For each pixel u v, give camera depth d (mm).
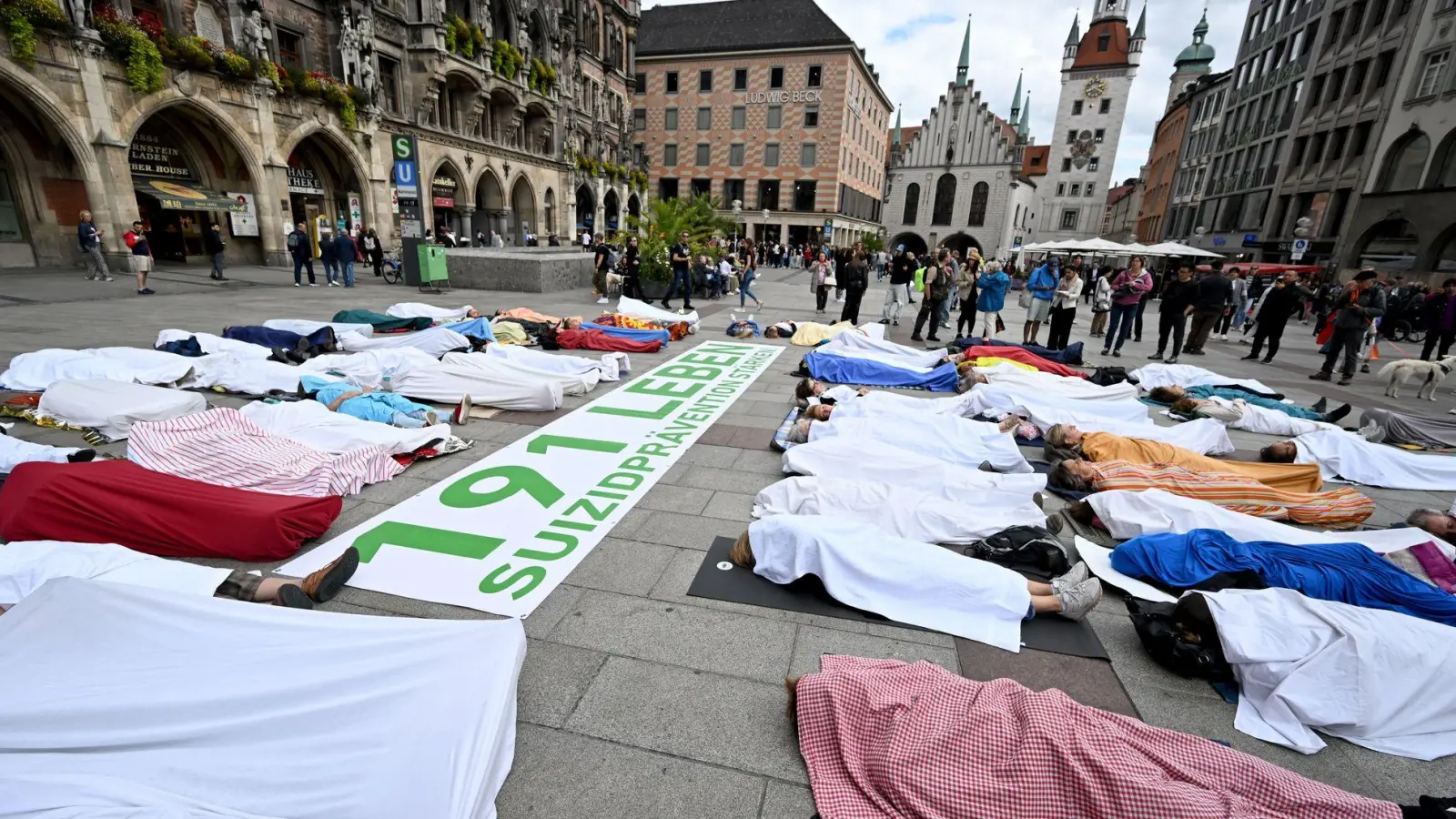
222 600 2453
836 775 2273
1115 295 12289
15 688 1968
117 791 1739
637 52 53906
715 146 54094
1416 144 23859
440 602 3312
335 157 24906
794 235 53812
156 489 3537
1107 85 64500
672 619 3225
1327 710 2562
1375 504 5371
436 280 17375
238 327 8523
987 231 63719
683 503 4637
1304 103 30844
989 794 2035
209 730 1928
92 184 16812
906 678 2521
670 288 16344
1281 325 12492
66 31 15602
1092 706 2713
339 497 3967
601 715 2568
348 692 2096
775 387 8414
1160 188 58281
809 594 3465
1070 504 4691
